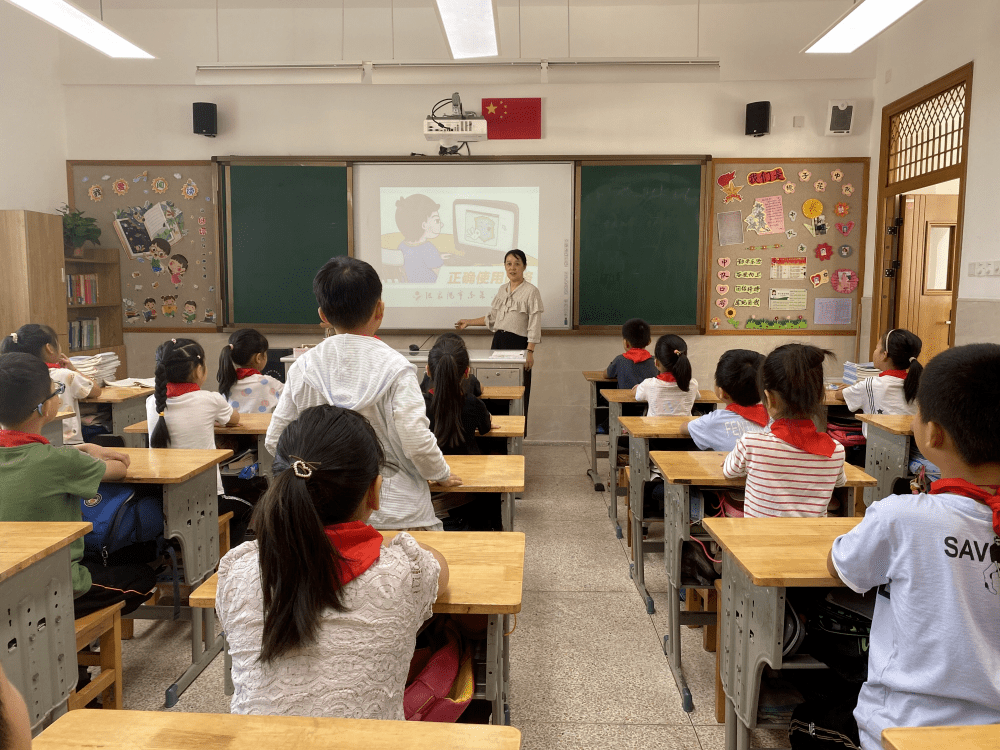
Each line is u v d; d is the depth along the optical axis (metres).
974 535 0.98
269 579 0.88
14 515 1.62
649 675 2.17
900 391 3.26
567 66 4.46
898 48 5.00
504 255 5.56
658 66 4.43
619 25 5.31
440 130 4.64
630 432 2.66
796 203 5.45
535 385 5.68
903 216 5.15
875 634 1.11
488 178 5.50
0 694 0.48
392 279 5.61
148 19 5.40
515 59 5.37
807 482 1.76
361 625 0.91
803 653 1.49
